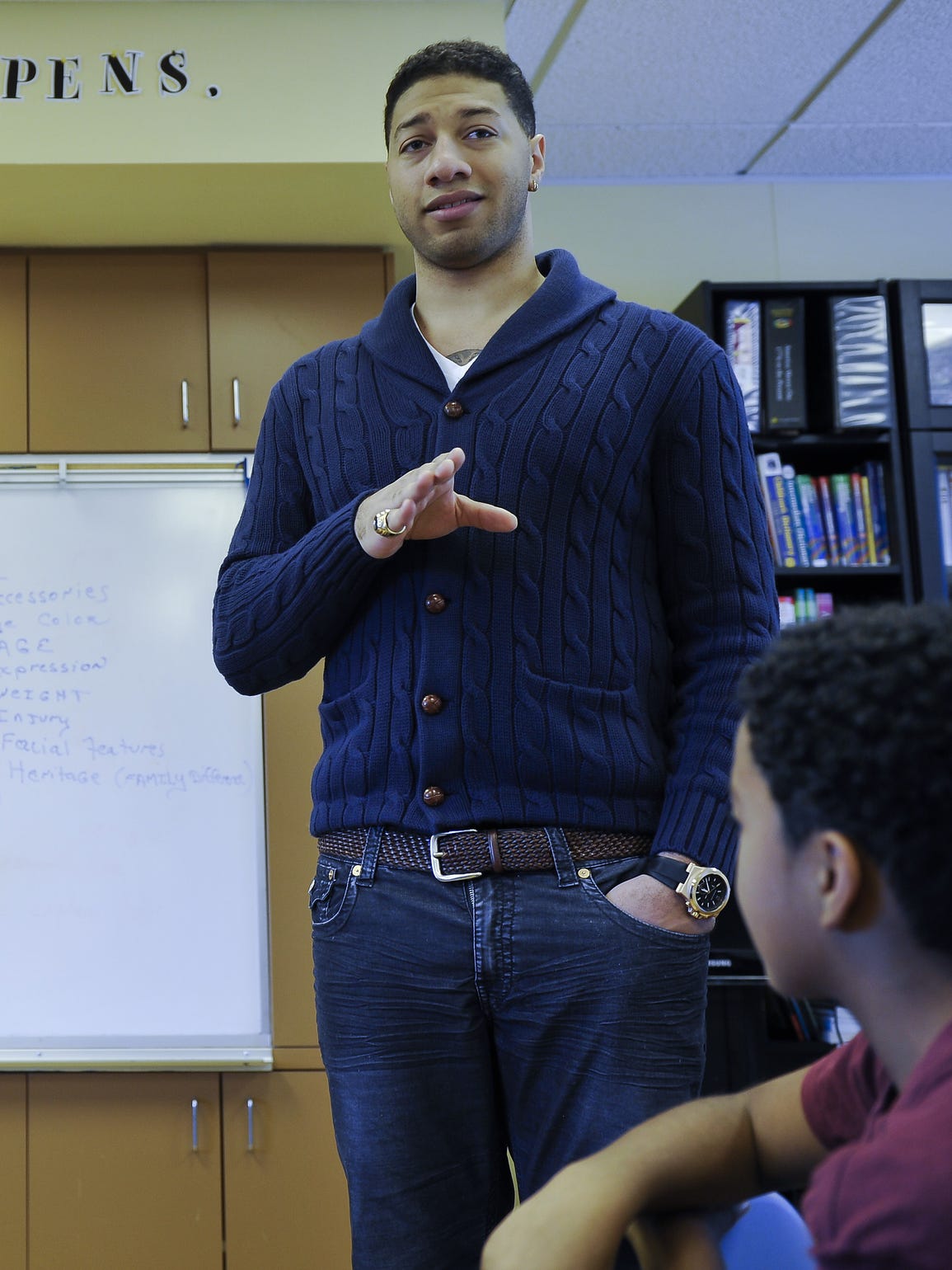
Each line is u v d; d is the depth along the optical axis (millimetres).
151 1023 2527
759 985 2670
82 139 2381
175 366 2691
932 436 2900
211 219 2611
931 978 545
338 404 1335
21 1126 2445
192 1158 2441
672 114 3031
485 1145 1172
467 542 1216
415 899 1157
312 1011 2520
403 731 1201
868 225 3406
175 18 2426
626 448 1254
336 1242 2434
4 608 2633
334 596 1212
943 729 510
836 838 536
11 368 2666
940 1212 471
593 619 1223
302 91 2422
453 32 2471
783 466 2959
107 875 2574
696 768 1205
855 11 2619
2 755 2596
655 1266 611
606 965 1133
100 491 2668
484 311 1357
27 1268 2396
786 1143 714
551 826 1163
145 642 2641
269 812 2582
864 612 578
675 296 3346
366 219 2637
